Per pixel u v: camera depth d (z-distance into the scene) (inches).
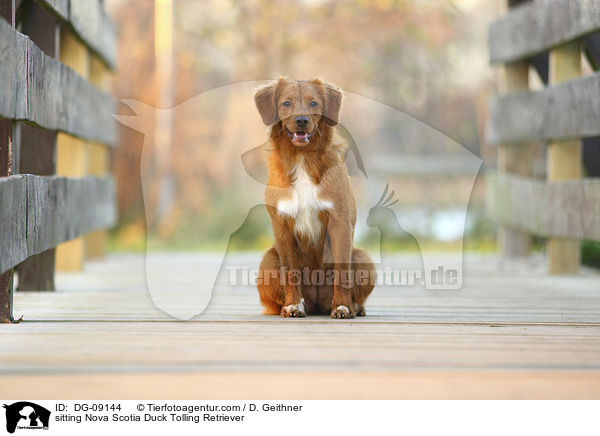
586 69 444.5
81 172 387.5
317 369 162.1
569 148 386.0
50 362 167.2
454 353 180.5
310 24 812.0
